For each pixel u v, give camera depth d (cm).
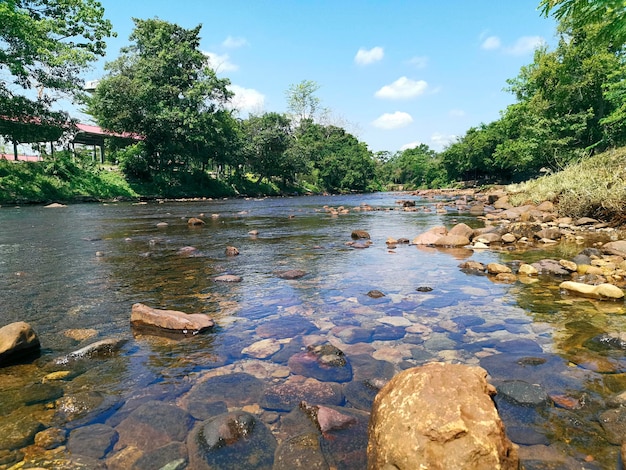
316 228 1238
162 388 286
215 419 239
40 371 313
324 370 310
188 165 4366
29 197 2480
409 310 449
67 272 635
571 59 2539
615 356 325
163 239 994
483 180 6131
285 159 4953
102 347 348
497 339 366
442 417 192
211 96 3934
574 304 461
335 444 223
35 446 223
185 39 3956
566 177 1559
